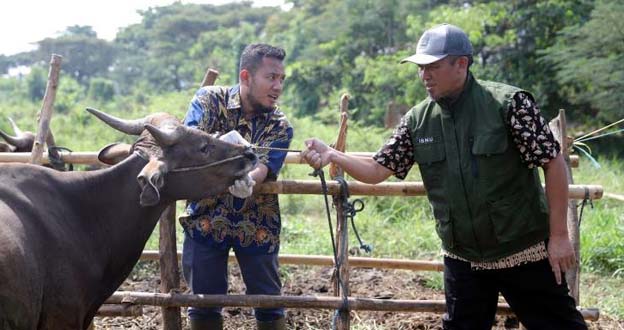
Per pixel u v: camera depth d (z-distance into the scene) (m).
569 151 5.76
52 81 5.89
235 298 5.10
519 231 4.41
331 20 33.25
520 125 4.27
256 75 4.86
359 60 27.55
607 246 9.12
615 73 19.33
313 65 30.39
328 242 9.48
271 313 5.36
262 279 5.21
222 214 5.09
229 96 5.03
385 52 29.69
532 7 23.17
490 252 4.48
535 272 4.49
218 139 4.66
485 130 4.32
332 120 24.06
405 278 8.45
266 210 5.18
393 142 4.73
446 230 4.57
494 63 23.84
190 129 4.62
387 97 25.36
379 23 29.48
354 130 16.55
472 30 22.67
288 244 9.73
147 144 4.67
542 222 4.47
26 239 4.07
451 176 4.45
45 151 6.25
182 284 7.25
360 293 7.80
